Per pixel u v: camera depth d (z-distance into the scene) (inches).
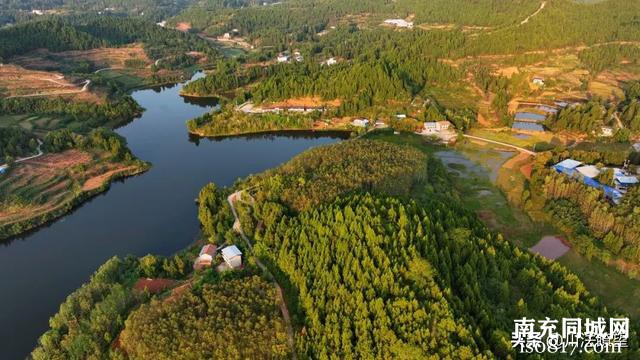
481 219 4446.4
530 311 2896.2
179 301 3004.4
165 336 2711.6
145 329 2775.6
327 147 5418.3
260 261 3570.4
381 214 3462.1
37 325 3457.2
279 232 3715.6
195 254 3873.0
